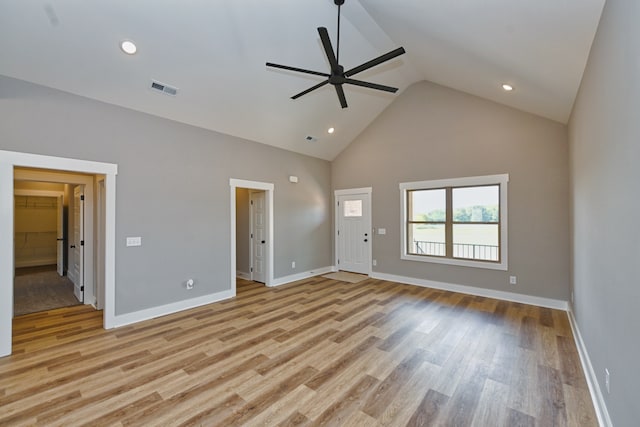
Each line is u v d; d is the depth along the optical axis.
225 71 3.60
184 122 4.11
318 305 4.26
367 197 6.18
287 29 3.36
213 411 1.99
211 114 4.16
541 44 2.32
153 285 3.79
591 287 2.36
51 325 3.50
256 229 5.82
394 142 5.70
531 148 4.25
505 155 4.45
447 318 3.71
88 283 4.30
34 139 2.93
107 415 1.95
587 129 2.46
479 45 2.79
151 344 3.00
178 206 4.05
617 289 1.63
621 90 1.50
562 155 4.01
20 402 2.08
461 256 4.97
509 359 2.67
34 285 5.32
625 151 1.46
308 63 3.90
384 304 4.28
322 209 6.58
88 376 2.41
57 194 6.15
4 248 2.74
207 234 4.38
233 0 2.86
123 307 3.53
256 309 4.09
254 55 3.53
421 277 5.36
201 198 4.32
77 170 3.20
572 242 3.62
